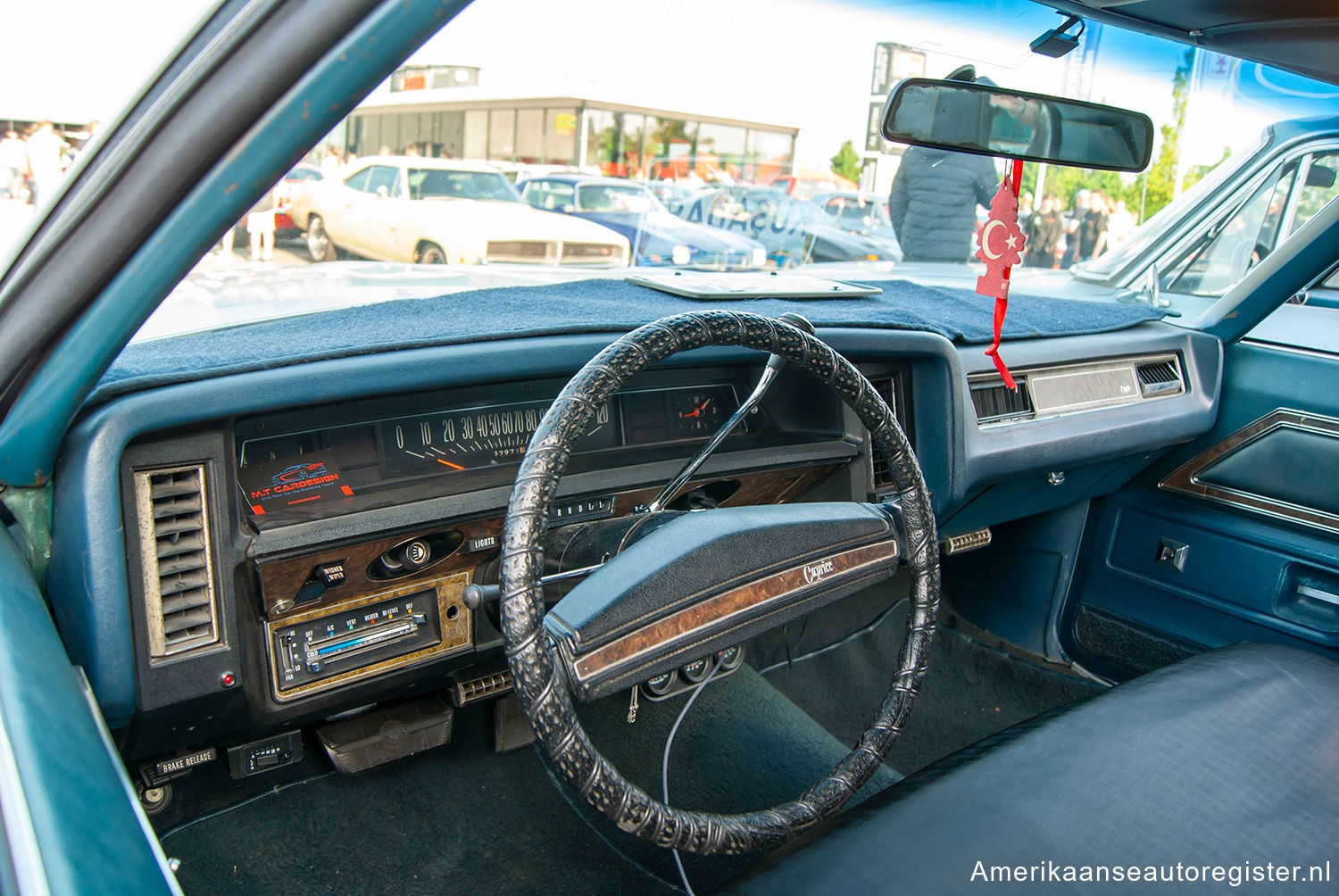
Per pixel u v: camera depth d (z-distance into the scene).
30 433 0.92
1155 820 0.99
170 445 1.07
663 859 1.72
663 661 0.92
